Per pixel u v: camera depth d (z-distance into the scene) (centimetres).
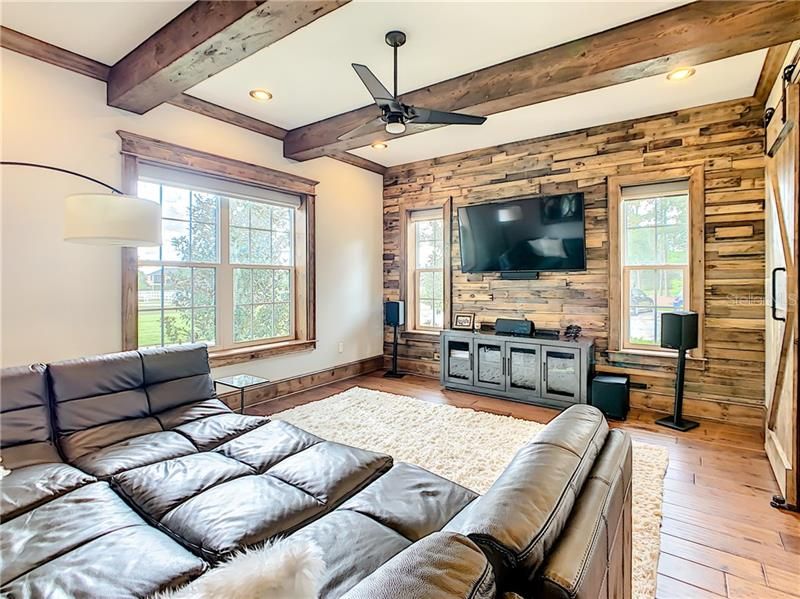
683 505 242
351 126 396
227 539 137
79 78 303
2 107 271
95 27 265
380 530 138
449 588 63
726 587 178
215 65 263
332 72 319
